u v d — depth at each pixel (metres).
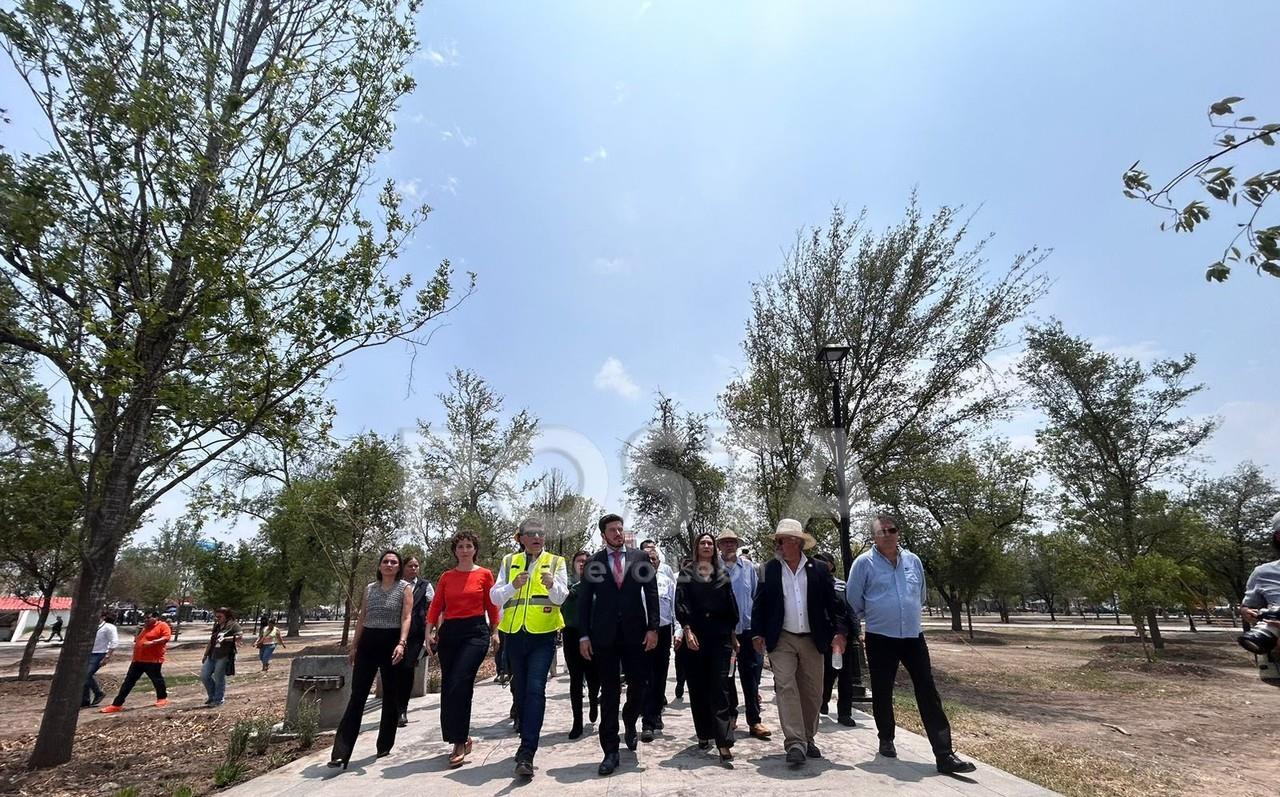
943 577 34.41
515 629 5.32
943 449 14.51
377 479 19.95
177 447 8.06
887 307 14.20
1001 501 34.34
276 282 8.23
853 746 6.03
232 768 5.64
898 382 14.25
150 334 7.23
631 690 5.67
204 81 8.00
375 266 8.44
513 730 7.06
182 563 46.03
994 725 8.85
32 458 13.49
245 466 12.87
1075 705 11.61
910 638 5.43
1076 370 27.77
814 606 5.48
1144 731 9.07
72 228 7.12
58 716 7.00
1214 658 21.97
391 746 5.94
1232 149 3.33
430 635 5.85
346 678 7.35
